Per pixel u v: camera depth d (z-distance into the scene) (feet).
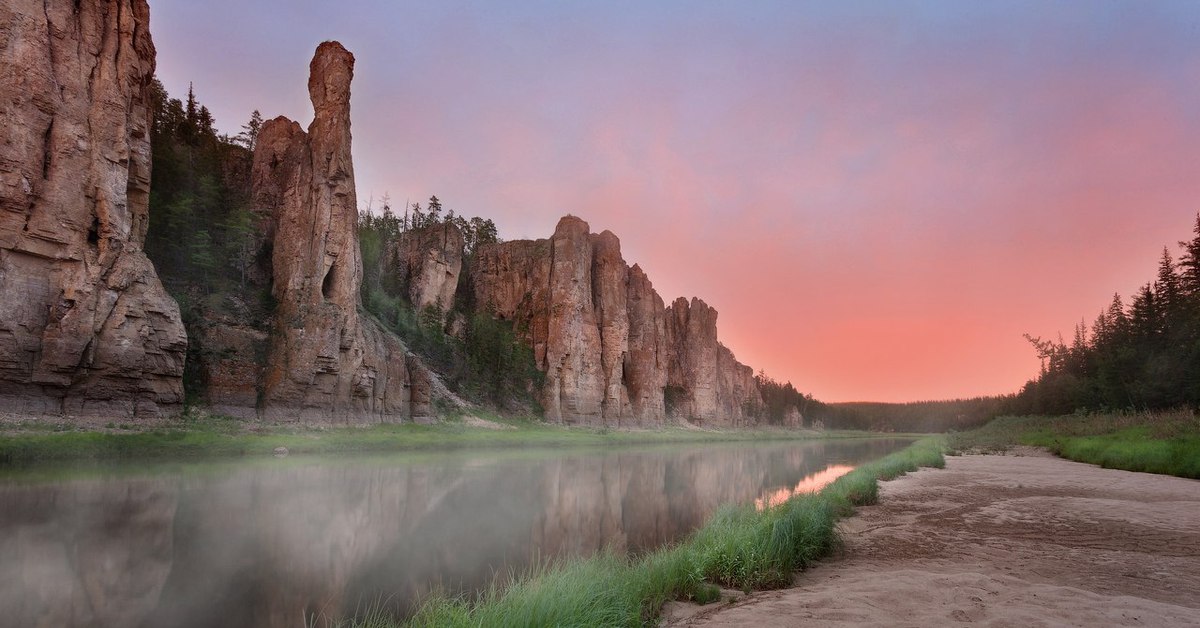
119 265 122.72
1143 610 24.14
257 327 173.78
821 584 31.45
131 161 137.80
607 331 393.50
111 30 129.59
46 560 38.60
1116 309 336.90
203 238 181.16
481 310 368.68
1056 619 22.76
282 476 88.07
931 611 24.35
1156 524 52.11
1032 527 51.19
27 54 112.78
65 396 111.96
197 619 29.76
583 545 51.44
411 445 171.42
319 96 202.18
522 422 289.12
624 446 257.34
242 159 239.91
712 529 45.93
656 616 26.53
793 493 93.15
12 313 105.70
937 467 122.11
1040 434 217.77
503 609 23.17
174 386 132.26
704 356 533.14
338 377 178.91
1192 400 192.75
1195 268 234.99
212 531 49.06
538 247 387.14
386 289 314.96
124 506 57.26
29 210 110.11
